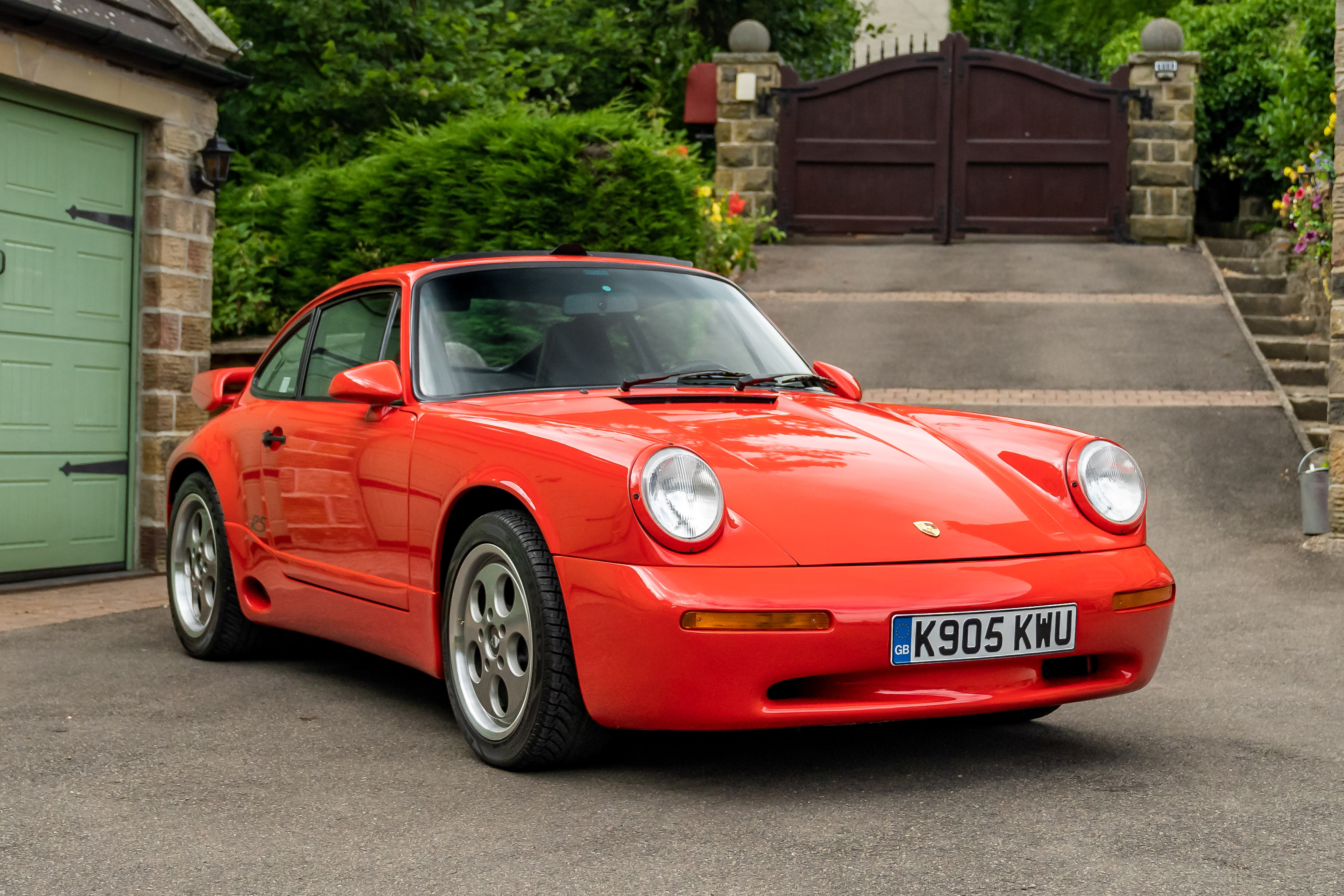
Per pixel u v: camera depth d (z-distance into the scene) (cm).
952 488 332
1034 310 1204
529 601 320
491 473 337
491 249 968
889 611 294
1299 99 1417
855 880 253
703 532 297
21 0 636
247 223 1140
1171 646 511
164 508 756
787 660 290
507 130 984
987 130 1536
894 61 1545
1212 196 1764
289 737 372
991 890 247
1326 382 1023
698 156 1416
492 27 1569
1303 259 1241
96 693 431
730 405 375
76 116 707
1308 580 639
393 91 1380
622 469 304
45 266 698
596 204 962
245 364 984
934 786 318
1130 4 2131
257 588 478
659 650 291
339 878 257
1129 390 985
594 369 396
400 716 400
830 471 328
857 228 1560
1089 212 1526
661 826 287
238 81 782
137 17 738
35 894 249
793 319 1188
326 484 418
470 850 272
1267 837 278
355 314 448
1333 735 373
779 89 1562
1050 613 310
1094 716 397
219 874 259
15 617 590
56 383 709
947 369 1041
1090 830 283
